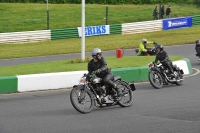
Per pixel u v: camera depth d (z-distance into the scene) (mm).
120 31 42312
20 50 34188
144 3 58688
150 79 16609
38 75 16844
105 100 12594
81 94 12250
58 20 47281
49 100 14531
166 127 10289
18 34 38281
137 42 36781
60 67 19734
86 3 57531
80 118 11555
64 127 10492
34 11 50094
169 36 39594
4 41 37719
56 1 56938
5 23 45219
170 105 13211
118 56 23562
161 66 16953
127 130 10062
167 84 17109
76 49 34250
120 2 58062
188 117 11391
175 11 53844
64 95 15469
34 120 11383
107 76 12680
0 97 15305
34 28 44312
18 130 10266
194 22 46062
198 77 19453
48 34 39531
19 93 16141
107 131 10008
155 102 13781
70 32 40531
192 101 13805
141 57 23625
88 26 42062
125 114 12008
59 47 35312
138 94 15414
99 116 11805
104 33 41656
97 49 12523
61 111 12625
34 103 14008
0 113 12445
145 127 10344
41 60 28859
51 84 17016
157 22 43844
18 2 55969
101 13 50812
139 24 43031
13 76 16516
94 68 12586
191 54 28812
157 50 17172
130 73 18391
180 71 17547
